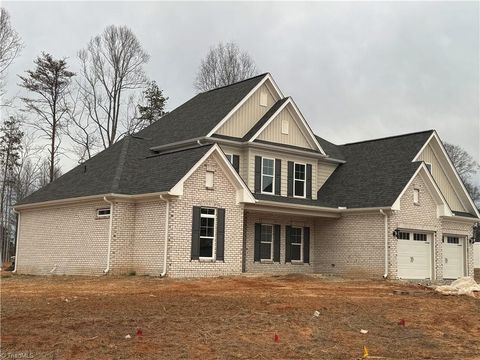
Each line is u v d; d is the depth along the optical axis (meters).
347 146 34.84
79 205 25.38
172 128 30.03
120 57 49.22
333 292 19.47
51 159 47.31
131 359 10.21
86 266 24.36
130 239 23.56
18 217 29.61
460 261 33.38
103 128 48.97
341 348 12.04
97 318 12.97
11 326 12.02
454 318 15.84
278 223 29.16
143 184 23.75
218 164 23.84
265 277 23.78
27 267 28.22
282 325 13.50
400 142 32.00
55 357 10.12
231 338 12.07
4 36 38.03
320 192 31.42
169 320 13.16
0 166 54.88
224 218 23.86
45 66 46.78
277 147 28.66
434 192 29.70
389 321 14.95
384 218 27.48
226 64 55.31
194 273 22.64
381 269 27.30
